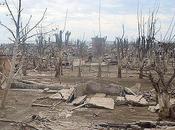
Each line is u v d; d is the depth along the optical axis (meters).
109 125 13.66
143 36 25.38
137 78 32.72
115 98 21.81
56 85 25.12
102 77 33.50
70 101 20.39
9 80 16.59
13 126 12.83
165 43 21.84
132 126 13.45
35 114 15.28
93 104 18.22
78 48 59.06
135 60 34.84
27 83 25.98
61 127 13.12
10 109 16.52
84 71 40.94
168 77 30.28
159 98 15.15
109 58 54.03
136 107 18.88
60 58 32.31
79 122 14.27
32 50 38.34
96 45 52.44
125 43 46.53
